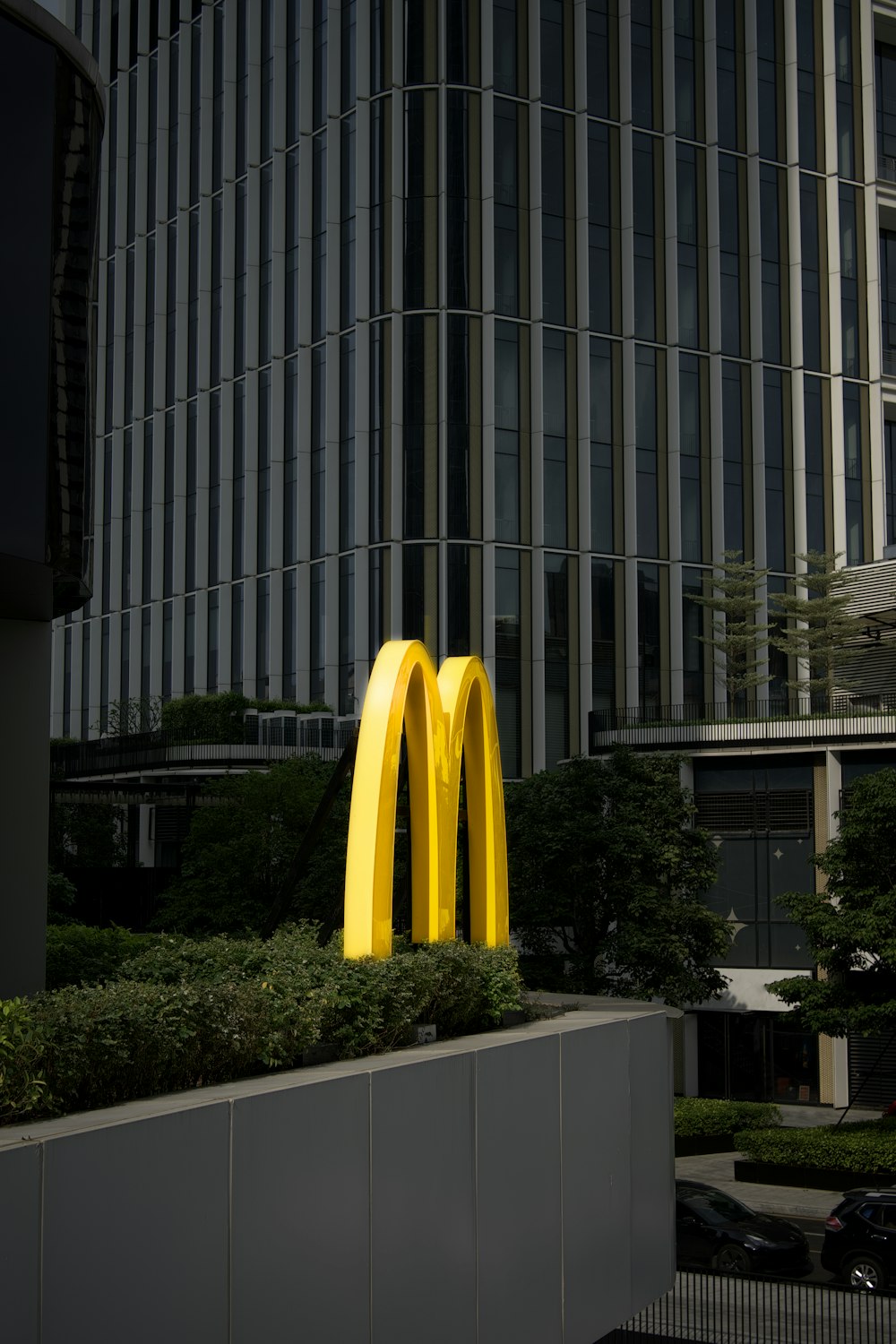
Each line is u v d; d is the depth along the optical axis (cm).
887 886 3194
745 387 5975
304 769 3878
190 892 3700
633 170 5781
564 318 5619
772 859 4238
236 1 6462
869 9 6297
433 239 5438
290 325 5997
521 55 5622
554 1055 1091
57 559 1081
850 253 6200
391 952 1085
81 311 1112
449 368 5409
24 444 1047
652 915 3500
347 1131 806
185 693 6512
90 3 7688
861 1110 4056
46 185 1069
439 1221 898
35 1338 587
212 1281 692
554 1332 1056
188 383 6669
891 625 5009
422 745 1187
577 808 3591
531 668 5434
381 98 5572
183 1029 769
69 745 5838
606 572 5625
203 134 6656
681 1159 3512
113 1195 632
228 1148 710
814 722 4138
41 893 1553
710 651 5806
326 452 5684
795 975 4159
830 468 6081
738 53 6072
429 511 5369
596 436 5653
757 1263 2256
